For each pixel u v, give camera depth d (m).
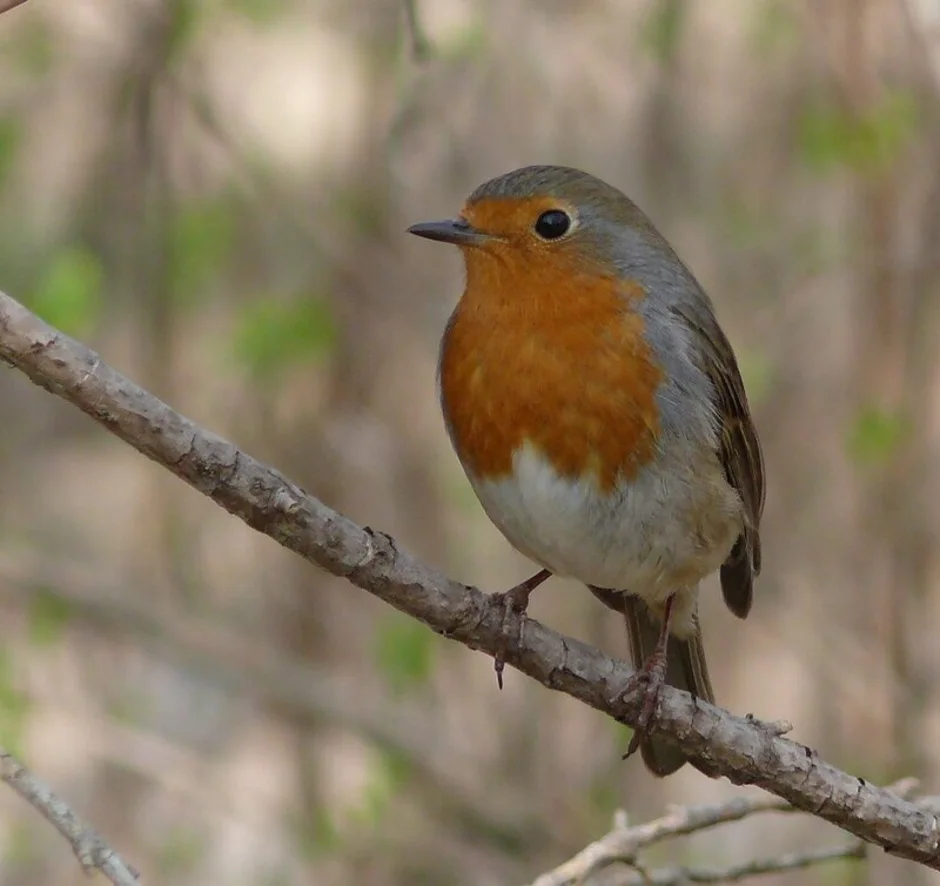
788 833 12.31
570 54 12.49
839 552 12.33
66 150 12.98
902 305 12.09
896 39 12.11
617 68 12.52
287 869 12.66
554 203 7.30
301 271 12.60
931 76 11.68
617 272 7.36
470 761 12.47
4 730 11.66
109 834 12.78
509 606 6.61
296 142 12.60
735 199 12.52
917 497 12.12
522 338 7.23
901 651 12.03
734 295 12.52
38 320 5.51
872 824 6.65
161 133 12.64
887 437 11.52
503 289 7.30
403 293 12.47
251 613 13.13
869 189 12.10
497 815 12.37
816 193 12.44
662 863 12.23
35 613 12.39
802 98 12.46
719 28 12.63
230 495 5.79
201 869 12.72
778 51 12.30
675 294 7.66
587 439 7.24
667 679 8.45
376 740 12.25
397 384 12.64
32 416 14.14
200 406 12.77
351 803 12.84
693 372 7.49
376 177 12.49
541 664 6.65
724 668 12.40
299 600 13.08
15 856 12.66
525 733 12.66
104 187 12.84
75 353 5.54
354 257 12.43
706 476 7.58
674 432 7.36
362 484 12.55
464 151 12.41
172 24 12.19
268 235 12.62
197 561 13.32
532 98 12.46
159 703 13.47
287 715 13.07
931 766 11.91
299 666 12.69
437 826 12.59
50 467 14.00
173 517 13.34
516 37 12.44
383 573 6.16
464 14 12.17
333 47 12.68
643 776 12.55
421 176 12.46
